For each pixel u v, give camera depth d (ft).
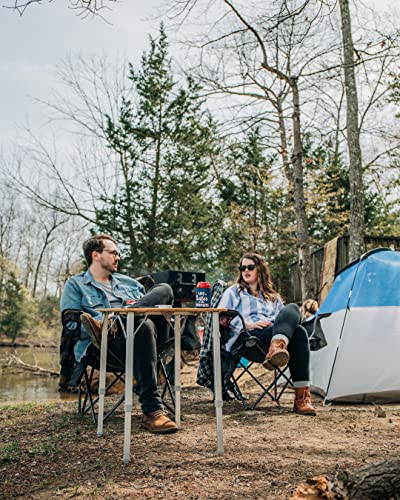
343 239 36.63
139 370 11.21
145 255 54.65
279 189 61.31
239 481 8.04
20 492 8.27
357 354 15.24
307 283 35.29
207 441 10.25
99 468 9.00
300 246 35.65
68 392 28.14
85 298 12.52
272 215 67.87
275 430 11.22
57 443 10.59
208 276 65.57
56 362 51.26
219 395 9.70
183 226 55.93
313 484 7.50
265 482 7.97
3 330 95.71
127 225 54.75
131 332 9.98
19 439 11.28
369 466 6.84
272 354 12.19
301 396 13.30
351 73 30.78
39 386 34.63
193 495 7.57
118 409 14.17
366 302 15.84
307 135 39.91
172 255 55.42
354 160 30.58
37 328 91.40
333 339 15.89
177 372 11.55
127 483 8.20
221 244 63.67
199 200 57.26
